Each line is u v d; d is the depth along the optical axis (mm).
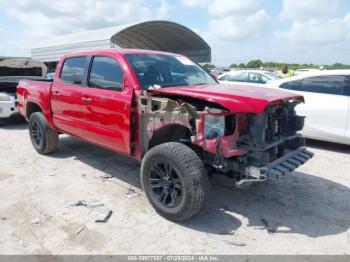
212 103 3406
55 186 4465
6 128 8484
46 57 23688
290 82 6883
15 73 9398
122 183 4605
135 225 3488
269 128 3436
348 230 3465
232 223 3570
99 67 4469
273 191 4414
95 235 3291
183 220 3486
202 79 4723
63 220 3561
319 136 6527
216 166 3377
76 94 4707
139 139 3922
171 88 3836
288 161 3504
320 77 6535
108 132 4262
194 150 3684
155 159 3523
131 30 18828
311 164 5602
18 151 6164
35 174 4914
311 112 6516
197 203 3291
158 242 3195
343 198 4230
